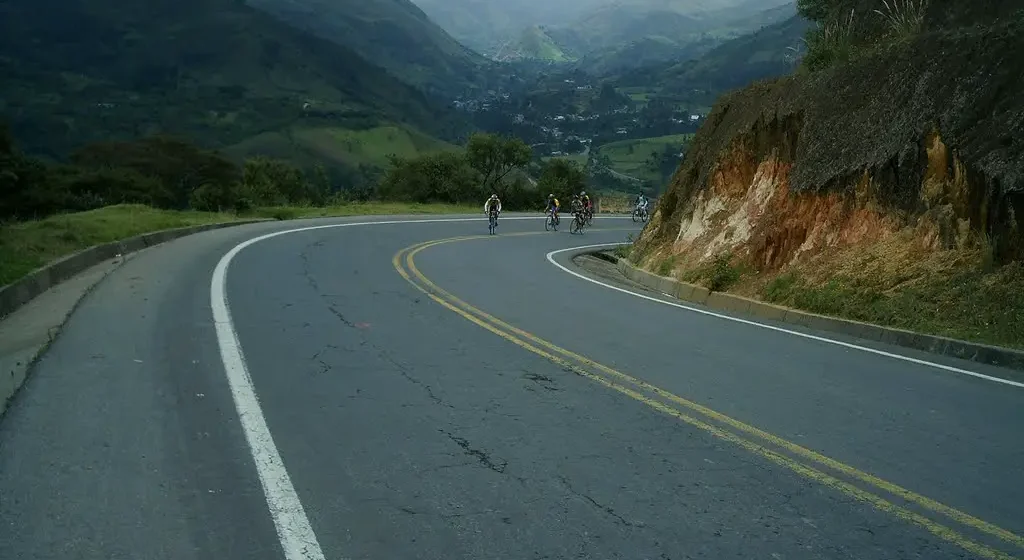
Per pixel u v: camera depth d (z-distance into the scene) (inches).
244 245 799.1
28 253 538.3
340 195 2144.4
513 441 241.0
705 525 186.4
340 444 233.1
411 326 420.5
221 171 2847.0
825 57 772.0
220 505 189.8
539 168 3966.5
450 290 580.7
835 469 225.3
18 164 1544.0
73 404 259.0
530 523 184.9
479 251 994.1
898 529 187.2
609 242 1378.0
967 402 303.6
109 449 222.1
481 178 2442.2
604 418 267.1
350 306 474.6
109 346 337.1
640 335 427.5
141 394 272.7
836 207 599.8
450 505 193.6
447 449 232.1
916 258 512.4
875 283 511.5
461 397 286.5
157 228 841.5
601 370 335.9
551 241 1298.0
